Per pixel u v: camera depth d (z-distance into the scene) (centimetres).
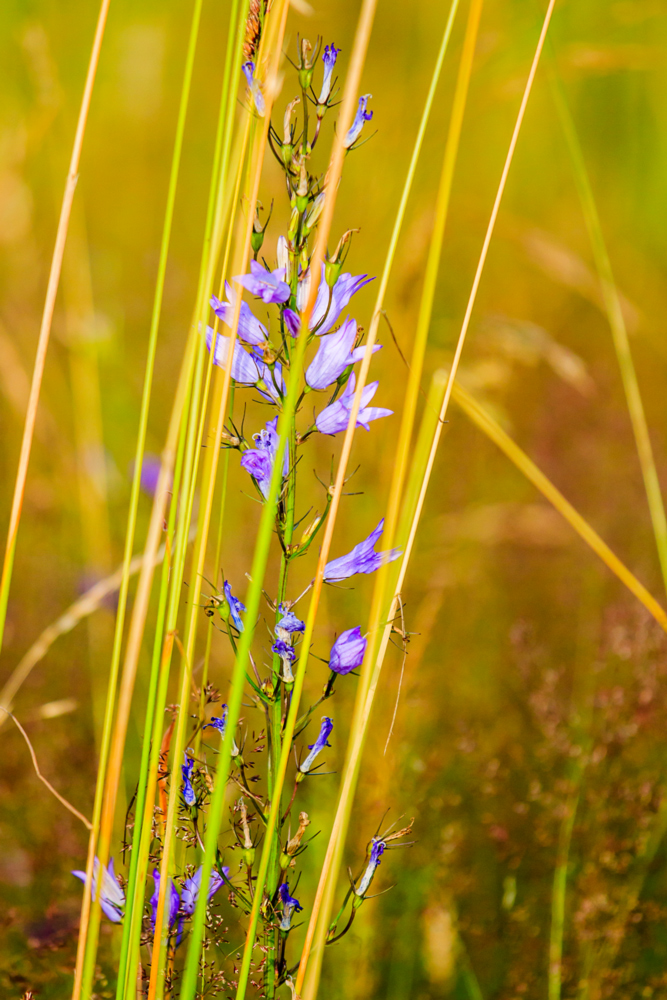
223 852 128
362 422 112
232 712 110
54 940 127
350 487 173
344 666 112
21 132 209
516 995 128
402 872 131
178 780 113
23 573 180
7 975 126
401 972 129
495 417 178
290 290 111
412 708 136
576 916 128
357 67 109
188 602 113
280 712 112
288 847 113
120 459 203
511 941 130
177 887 115
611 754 133
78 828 134
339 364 111
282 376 112
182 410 114
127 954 113
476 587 180
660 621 127
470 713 151
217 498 179
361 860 131
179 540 113
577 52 191
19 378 195
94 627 165
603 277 134
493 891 132
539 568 186
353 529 169
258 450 111
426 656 162
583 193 133
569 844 131
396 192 190
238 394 186
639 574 183
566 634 170
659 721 134
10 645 164
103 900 116
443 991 129
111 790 114
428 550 184
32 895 131
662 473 204
